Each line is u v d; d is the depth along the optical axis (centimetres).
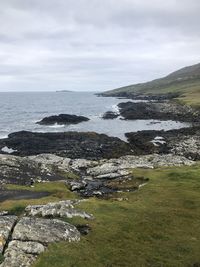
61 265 2758
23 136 11244
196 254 3234
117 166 7012
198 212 4181
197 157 8750
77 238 3209
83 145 9931
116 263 2962
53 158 7812
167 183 5338
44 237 3108
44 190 5362
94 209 3972
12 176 5931
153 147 9856
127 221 3734
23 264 2714
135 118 17312
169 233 3609
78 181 6031
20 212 4028
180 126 14388
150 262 3053
